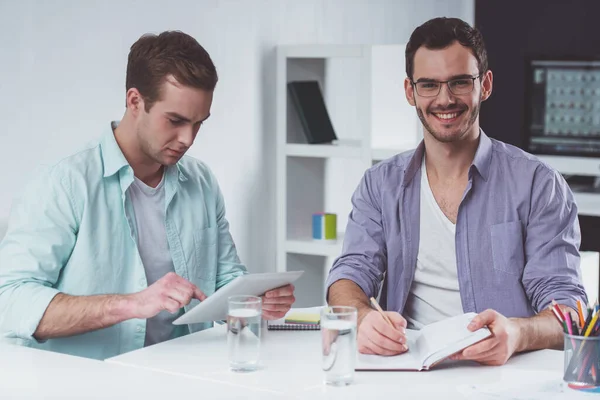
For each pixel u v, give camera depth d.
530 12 5.44
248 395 1.78
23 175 3.09
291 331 2.33
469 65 2.41
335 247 4.10
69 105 3.25
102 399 1.76
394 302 2.61
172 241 2.52
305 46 4.11
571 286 2.38
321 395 1.78
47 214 2.33
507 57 5.51
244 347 1.94
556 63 5.16
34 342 2.34
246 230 4.14
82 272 2.36
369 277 2.59
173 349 2.12
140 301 2.15
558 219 2.48
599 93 5.04
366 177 2.70
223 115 3.95
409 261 2.58
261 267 4.27
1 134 3.01
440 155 2.53
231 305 1.95
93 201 2.39
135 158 2.43
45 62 3.15
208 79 2.29
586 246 4.94
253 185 4.18
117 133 2.45
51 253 2.31
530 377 1.90
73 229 2.37
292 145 4.18
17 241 2.31
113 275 2.41
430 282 2.56
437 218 2.56
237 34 3.99
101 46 3.36
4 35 3.00
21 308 2.20
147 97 2.31
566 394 1.78
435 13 5.54
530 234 2.49
